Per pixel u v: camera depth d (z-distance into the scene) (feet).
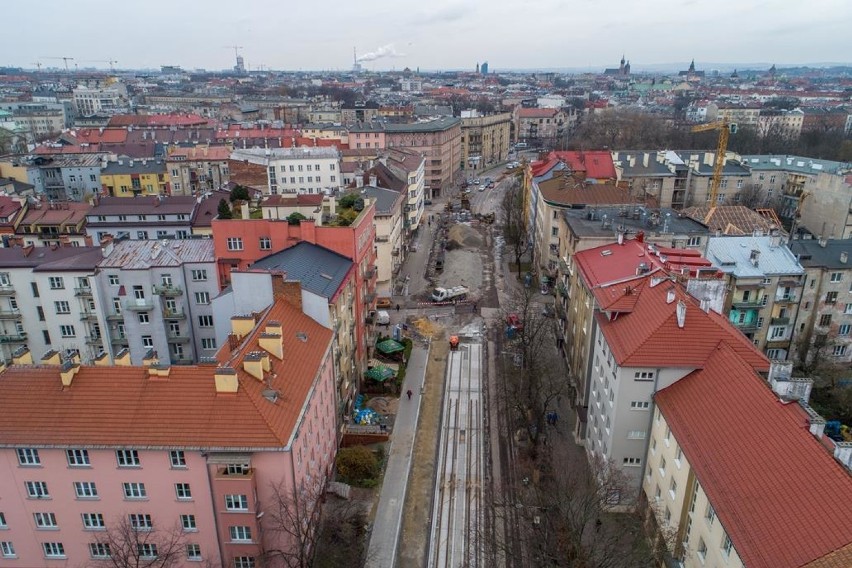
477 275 424.87
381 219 359.66
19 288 262.67
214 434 152.25
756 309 273.33
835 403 255.70
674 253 242.99
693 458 147.23
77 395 158.30
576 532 153.07
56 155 569.23
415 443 234.58
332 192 315.58
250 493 153.69
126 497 157.58
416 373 287.69
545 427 241.76
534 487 208.74
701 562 143.95
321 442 196.13
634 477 189.47
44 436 152.25
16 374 161.79
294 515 155.22
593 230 288.51
